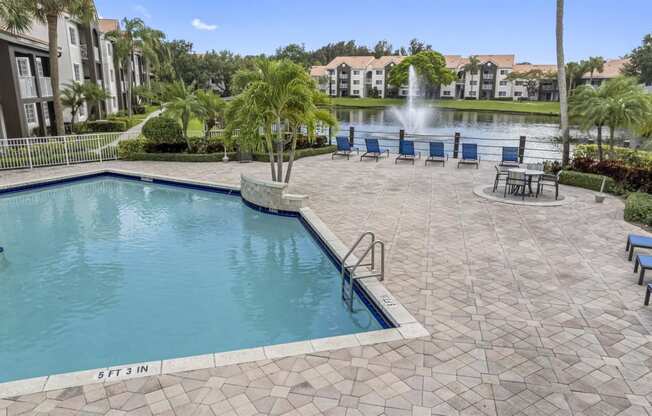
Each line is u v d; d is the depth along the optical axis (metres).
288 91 10.19
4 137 20.02
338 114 56.53
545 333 5.02
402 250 7.70
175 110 17.30
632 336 4.96
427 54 72.38
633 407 3.83
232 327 5.89
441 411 3.77
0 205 11.99
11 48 19.47
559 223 9.33
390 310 5.52
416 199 11.34
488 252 7.61
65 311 6.35
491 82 83.06
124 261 8.18
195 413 3.74
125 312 6.30
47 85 24.53
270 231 9.83
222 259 8.27
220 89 76.31
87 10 20.55
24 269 7.79
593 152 15.44
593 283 6.37
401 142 17.05
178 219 10.73
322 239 8.48
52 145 15.91
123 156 17.36
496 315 5.42
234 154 17.28
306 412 3.75
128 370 4.29
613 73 75.19
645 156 14.23
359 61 89.94
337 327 5.86
